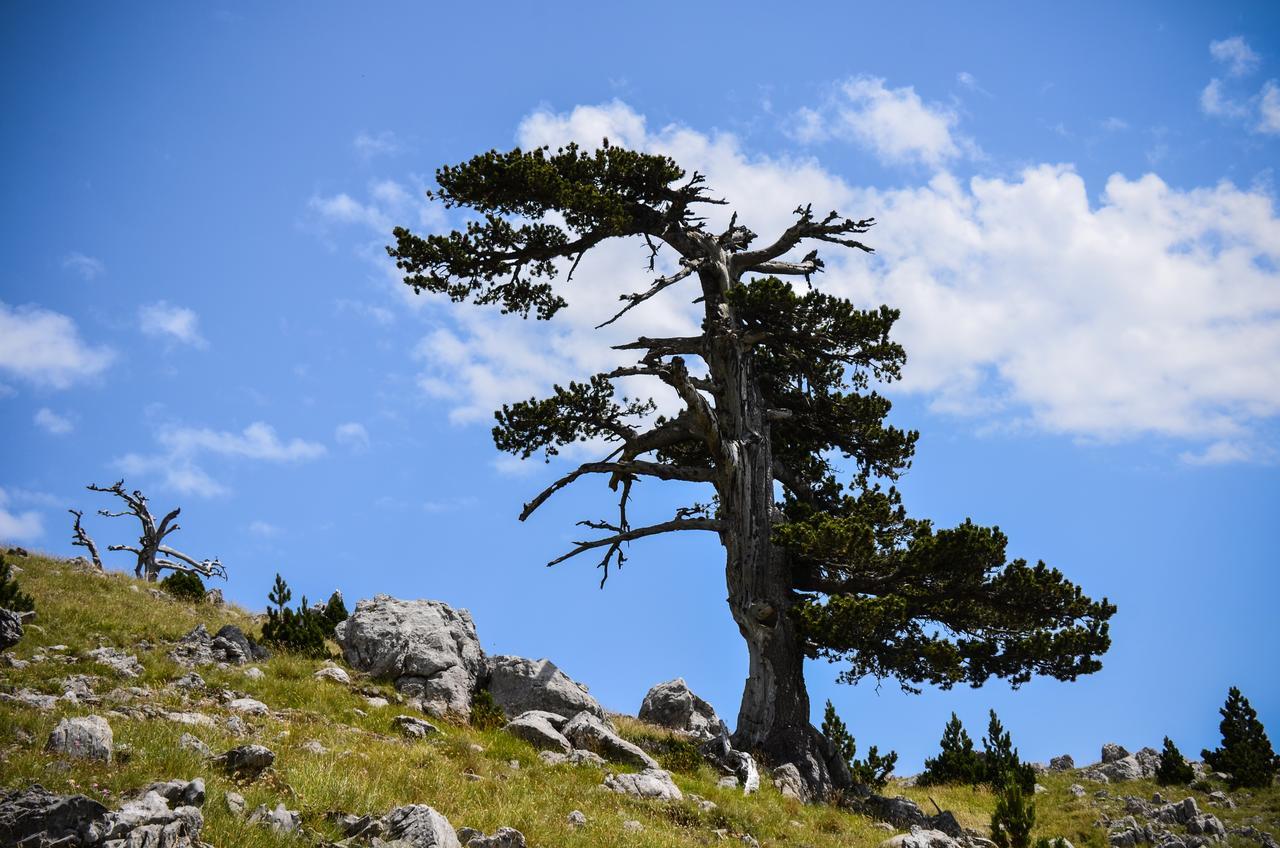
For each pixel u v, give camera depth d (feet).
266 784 43.98
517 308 110.52
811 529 96.78
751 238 119.34
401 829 40.14
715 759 84.38
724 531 105.29
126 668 67.92
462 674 83.76
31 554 105.91
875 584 100.01
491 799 52.49
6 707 47.57
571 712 85.40
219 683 69.82
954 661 89.61
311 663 80.74
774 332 110.01
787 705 96.48
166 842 33.55
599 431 108.17
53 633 74.84
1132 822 91.86
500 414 104.22
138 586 103.60
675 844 54.49
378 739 63.16
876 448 114.83
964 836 81.92
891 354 108.58
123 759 42.73
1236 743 113.50
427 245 104.47
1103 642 95.09
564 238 107.86
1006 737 116.16
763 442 107.55
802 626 93.56
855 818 78.79
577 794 60.49
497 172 102.06
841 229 115.24
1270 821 94.12
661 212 112.27
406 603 90.12
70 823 32.01
